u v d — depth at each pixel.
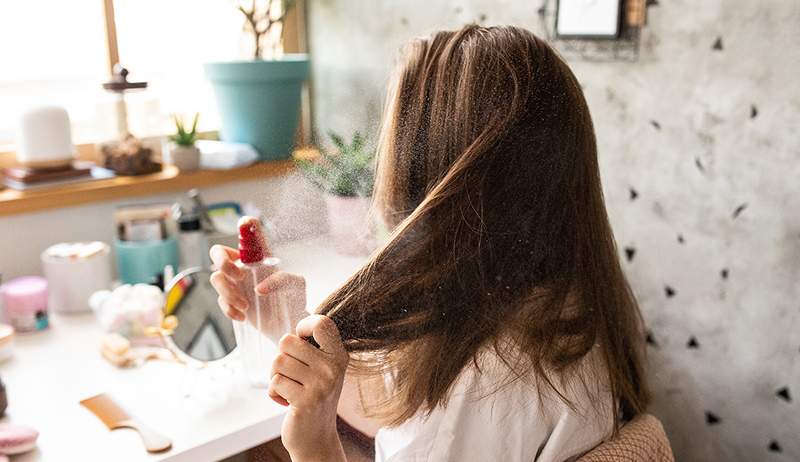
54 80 1.57
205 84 1.63
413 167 0.60
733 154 1.18
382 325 0.56
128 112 1.55
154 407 0.97
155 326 1.18
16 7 1.48
